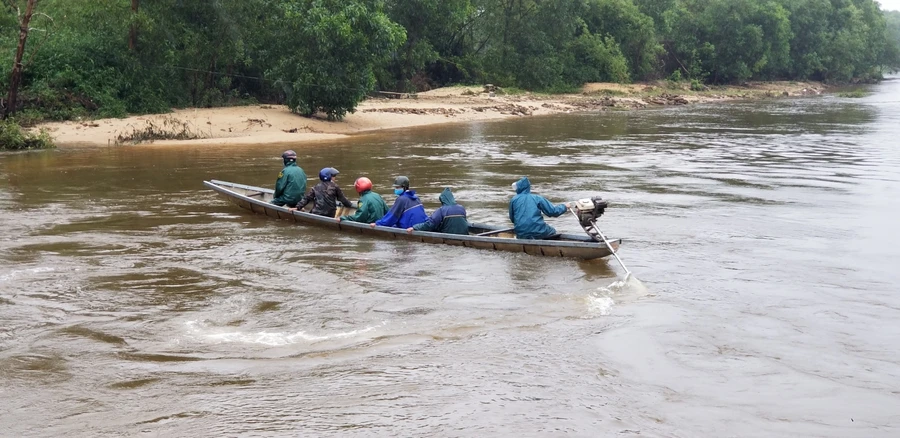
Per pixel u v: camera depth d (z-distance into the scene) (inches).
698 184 623.8
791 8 2891.2
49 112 973.2
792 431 205.0
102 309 301.4
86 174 652.7
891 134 1072.2
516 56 1948.8
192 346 263.6
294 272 355.9
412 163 744.3
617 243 360.2
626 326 283.9
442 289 330.0
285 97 1250.0
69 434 202.2
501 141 966.4
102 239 418.3
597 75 2113.7
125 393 226.7
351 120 1168.2
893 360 253.6
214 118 1036.5
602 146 914.7
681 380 237.0
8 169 676.1
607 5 2207.2
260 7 1139.9
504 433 202.2
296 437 199.9
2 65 986.7
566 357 254.1
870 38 3267.7
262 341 268.7
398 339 270.5
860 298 319.9
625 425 207.3
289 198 495.2
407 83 1699.1
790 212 502.3
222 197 551.2
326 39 1058.7
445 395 225.0
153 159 754.2
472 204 533.6
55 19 1053.2
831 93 2554.1
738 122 1306.6
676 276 351.6
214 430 203.9
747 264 373.1
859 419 212.4
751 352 259.8
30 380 235.5
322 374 239.9
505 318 292.8
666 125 1240.2
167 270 357.7
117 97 1047.0
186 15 1123.9
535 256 384.8
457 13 1716.3
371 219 445.4
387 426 205.9
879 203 535.2
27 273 349.1
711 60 2519.7
